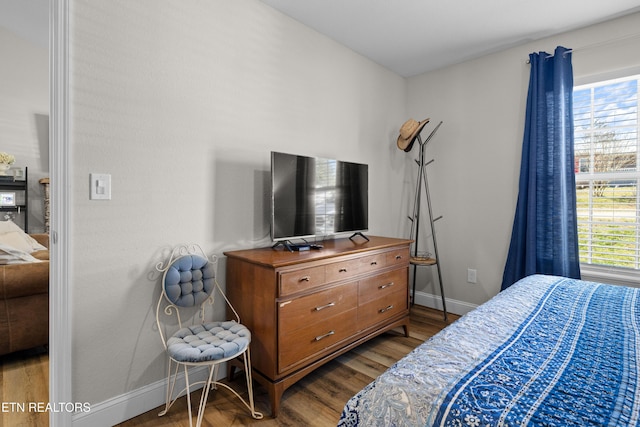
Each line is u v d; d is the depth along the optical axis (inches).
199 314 79.9
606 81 100.3
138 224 70.1
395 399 33.3
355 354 97.9
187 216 77.6
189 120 77.3
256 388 80.5
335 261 84.0
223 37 83.0
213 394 78.1
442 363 37.6
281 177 87.0
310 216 94.4
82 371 63.4
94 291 64.6
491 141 122.1
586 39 103.0
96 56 63.9
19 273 89.9
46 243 162.2
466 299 129.6
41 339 96.3
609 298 61.7
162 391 73.5
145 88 70.4
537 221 107.5
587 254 106.5
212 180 81.7
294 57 99.8
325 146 110.2
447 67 133.3
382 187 133.6
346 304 87.7
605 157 103.0
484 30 105.4
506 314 53.3
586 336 44.9
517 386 32.8
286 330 72.7
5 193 173.9
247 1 87.9
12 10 149.9
